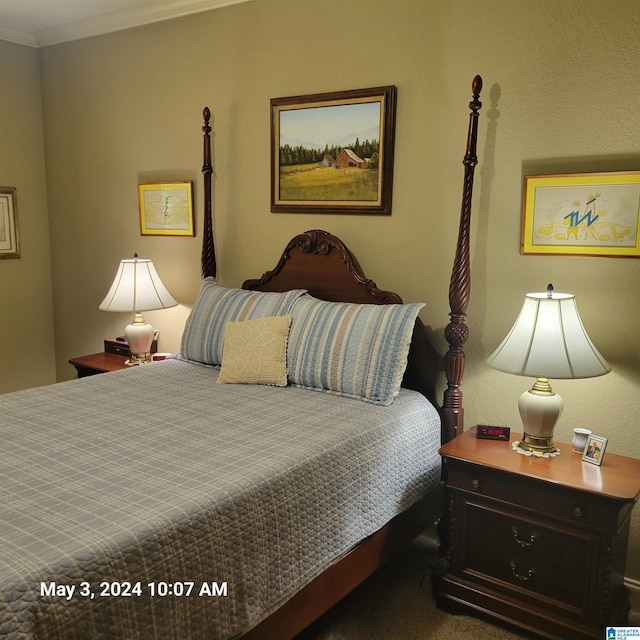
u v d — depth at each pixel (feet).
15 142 13.51
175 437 6.79
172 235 12.25
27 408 7.84
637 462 7.34
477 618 7.64
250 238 11.20
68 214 13.92
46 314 14.52
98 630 4.40
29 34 13.32
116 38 12.40
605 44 7.57
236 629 5.40
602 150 7.73
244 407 7.92
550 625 7.04
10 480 5.61
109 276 13.48
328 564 6.52
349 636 7.27
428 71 8.91
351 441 6.95
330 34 9.77
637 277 7.64
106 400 8.21
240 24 10.72
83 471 5.82
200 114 11.50
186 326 10.57
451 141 8.82
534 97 8.11
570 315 7.19
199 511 5.14
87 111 13.15
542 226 8.19
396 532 7.81
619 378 7.88
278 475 5.92
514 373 7.08
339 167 9.88
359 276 9.72
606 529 6.60
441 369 8.87
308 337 8.91
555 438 8.39
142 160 12.49
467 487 7.49
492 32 8.33
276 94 10.48
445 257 9.09
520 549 7.25
